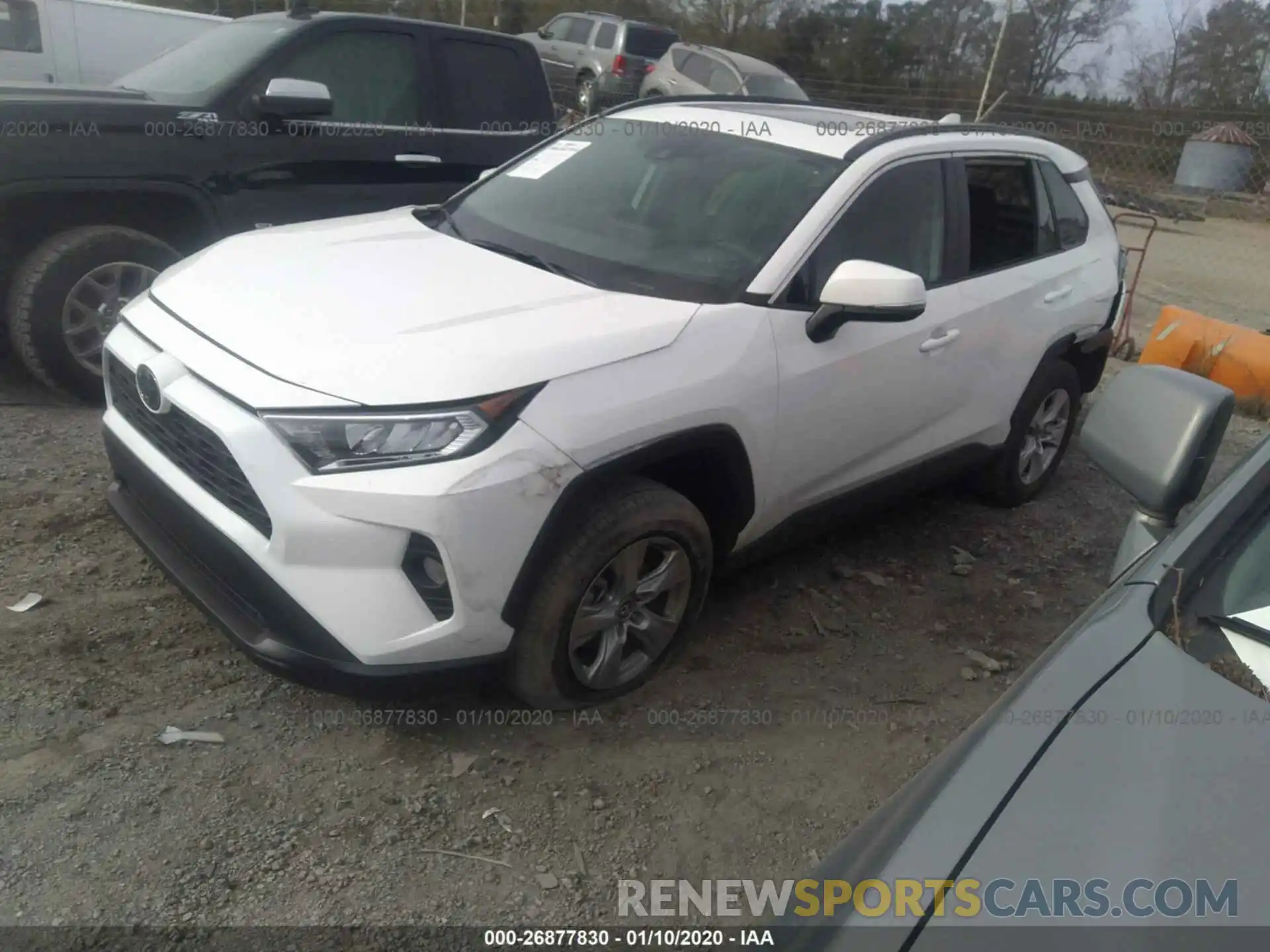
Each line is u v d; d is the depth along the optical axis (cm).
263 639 273
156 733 292
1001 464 487
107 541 385
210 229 533
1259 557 191
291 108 528
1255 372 772
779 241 350
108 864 247
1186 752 141
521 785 290
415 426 261
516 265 351
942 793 140
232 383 273
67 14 961
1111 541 500
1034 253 468
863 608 408
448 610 269
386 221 410
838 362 353
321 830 266
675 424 300
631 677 326
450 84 620
